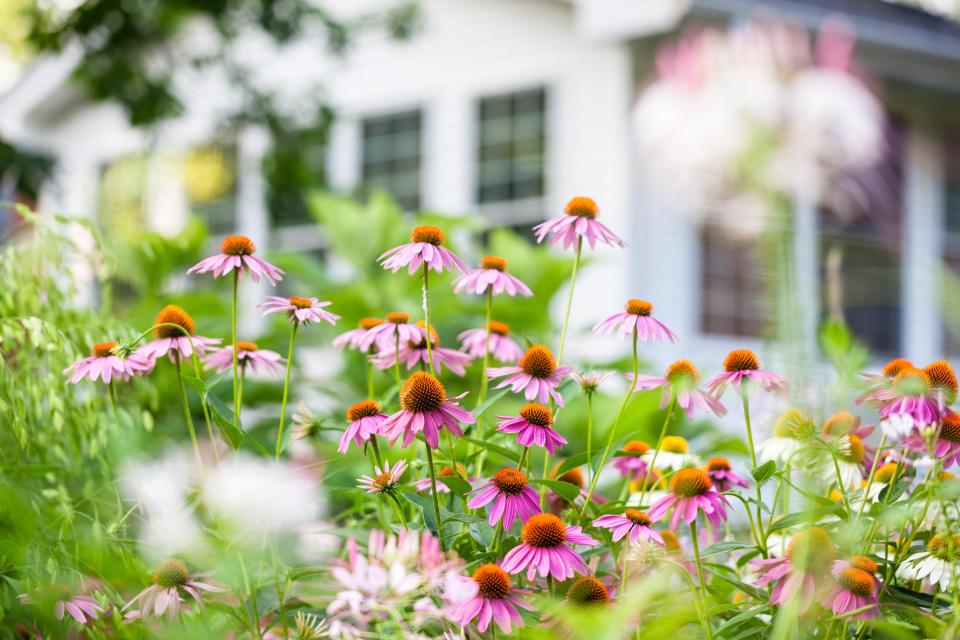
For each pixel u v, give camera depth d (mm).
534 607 1347
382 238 5977
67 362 1893
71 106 11016
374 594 1329
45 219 2199
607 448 1641
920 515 1481
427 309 1690
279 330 4797
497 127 8742
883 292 7562
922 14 8695
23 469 1681
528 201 8500
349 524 1861
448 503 1671
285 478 1604
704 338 7555
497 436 1892
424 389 1491
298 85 9836
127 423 1886
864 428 1801
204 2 8102
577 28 8328
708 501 1447
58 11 7891
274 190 8617
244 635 1585
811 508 1303
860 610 1274
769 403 1745
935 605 1366
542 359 1640
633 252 7664
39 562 1476
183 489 1715
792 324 1155
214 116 9508
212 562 1491
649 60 7922
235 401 1622
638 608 1372
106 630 1472
